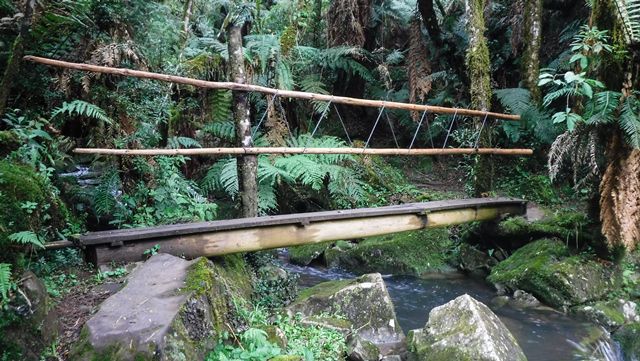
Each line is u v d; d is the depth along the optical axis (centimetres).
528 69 654
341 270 543
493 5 780
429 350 314
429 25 711
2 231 244
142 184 402
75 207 393
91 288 294
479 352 295
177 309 236
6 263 232
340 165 666
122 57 393
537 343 363
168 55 469
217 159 584
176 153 354
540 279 436
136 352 213
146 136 411
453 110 516
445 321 331
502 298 449
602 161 410
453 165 820
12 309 223
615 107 374
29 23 311
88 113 341
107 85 405
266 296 372
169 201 409
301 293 395
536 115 610
